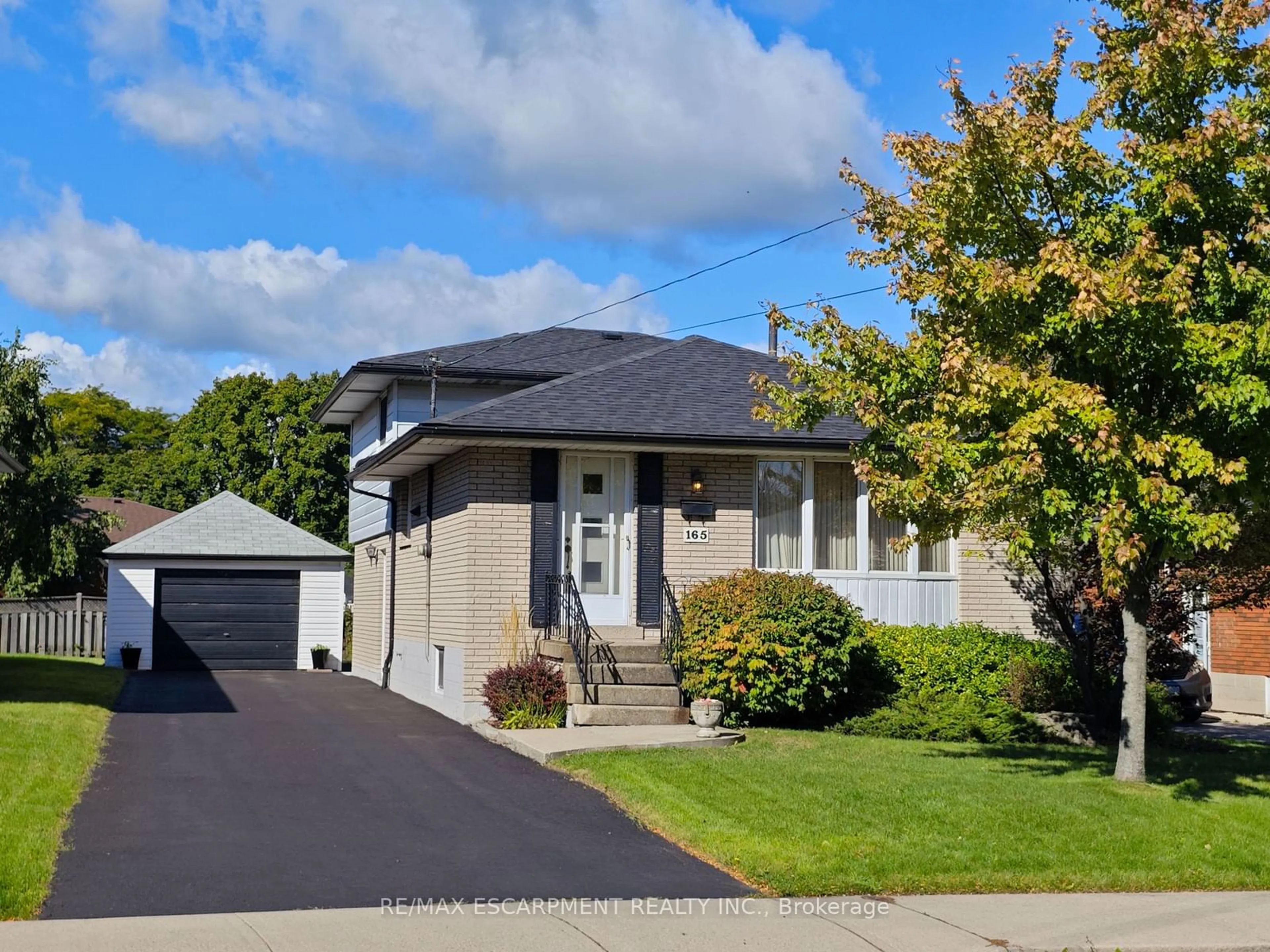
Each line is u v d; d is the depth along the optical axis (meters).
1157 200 11.16
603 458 17.62
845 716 16.19
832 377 11.94
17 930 7.18
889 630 17.17
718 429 17.25
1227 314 11.03
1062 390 10.22
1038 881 8.84
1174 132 11.39
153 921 7.41
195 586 29.47
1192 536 10.26
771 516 18.12
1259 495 11.21
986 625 18.72
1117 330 10.59
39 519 27.80
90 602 32.09
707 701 14.61
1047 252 10.37
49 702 17.31
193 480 49.88
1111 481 10.41
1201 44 10.72
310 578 30.19
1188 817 10.71
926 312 12.44
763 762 12.79
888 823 10.20
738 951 7.18
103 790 11.50
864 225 12.54
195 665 29.25
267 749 14.32
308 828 10.14
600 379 18.70
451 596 18.03
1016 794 11.40
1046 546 11.49
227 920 7.48
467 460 17.09
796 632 15.32
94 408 60.22
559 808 11.05
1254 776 12.87
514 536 17.03
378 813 10.77
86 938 7.02
